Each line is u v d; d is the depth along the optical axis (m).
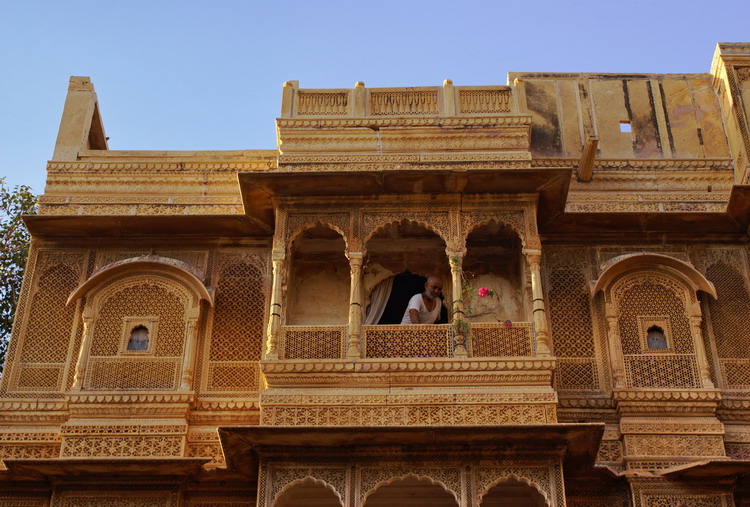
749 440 9.37
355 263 9.62
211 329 10.14
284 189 9.88
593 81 11.86
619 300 10.03
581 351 9.91
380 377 8.95
